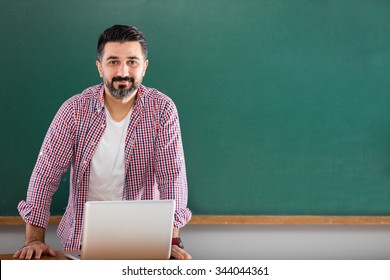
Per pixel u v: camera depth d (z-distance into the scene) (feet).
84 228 7.77
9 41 24.47
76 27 24.61
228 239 21.35
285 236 22.09
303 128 25.39
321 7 25.22
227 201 25.36
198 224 24.91
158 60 24.88
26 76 24.53
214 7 24.98
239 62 25.09
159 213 8.05
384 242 21.08
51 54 24.59
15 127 24.57
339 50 25.27
